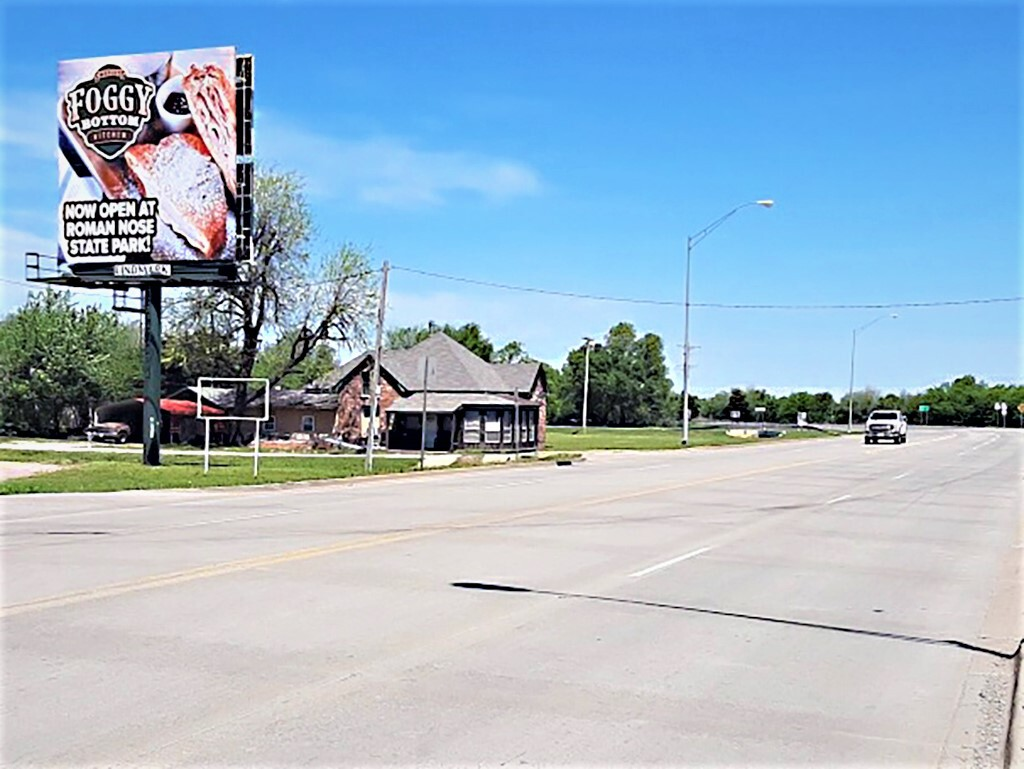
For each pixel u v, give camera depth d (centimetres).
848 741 659
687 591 1188
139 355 7375
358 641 886
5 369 7100
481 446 6169
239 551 1429
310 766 584
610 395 13725
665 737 651
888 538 1794
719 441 7275
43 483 2786
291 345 7025
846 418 14275
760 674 817
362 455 5100
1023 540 1831
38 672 771
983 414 13950
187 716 670
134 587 1127
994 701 767
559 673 796
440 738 636
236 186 3569
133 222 3622
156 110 3603
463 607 1048
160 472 3222
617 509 2167
